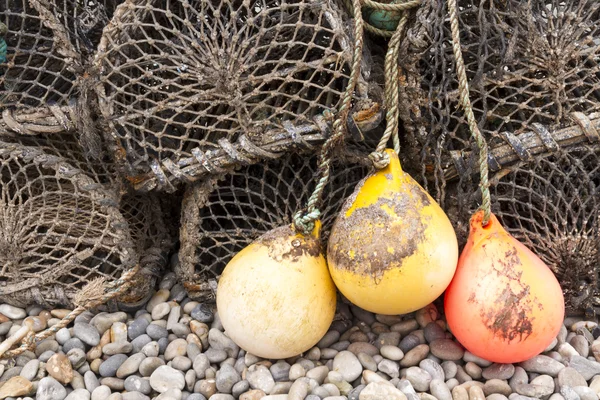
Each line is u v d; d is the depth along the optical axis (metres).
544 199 1.66
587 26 1.61
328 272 1.66
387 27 1.66
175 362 1.70
